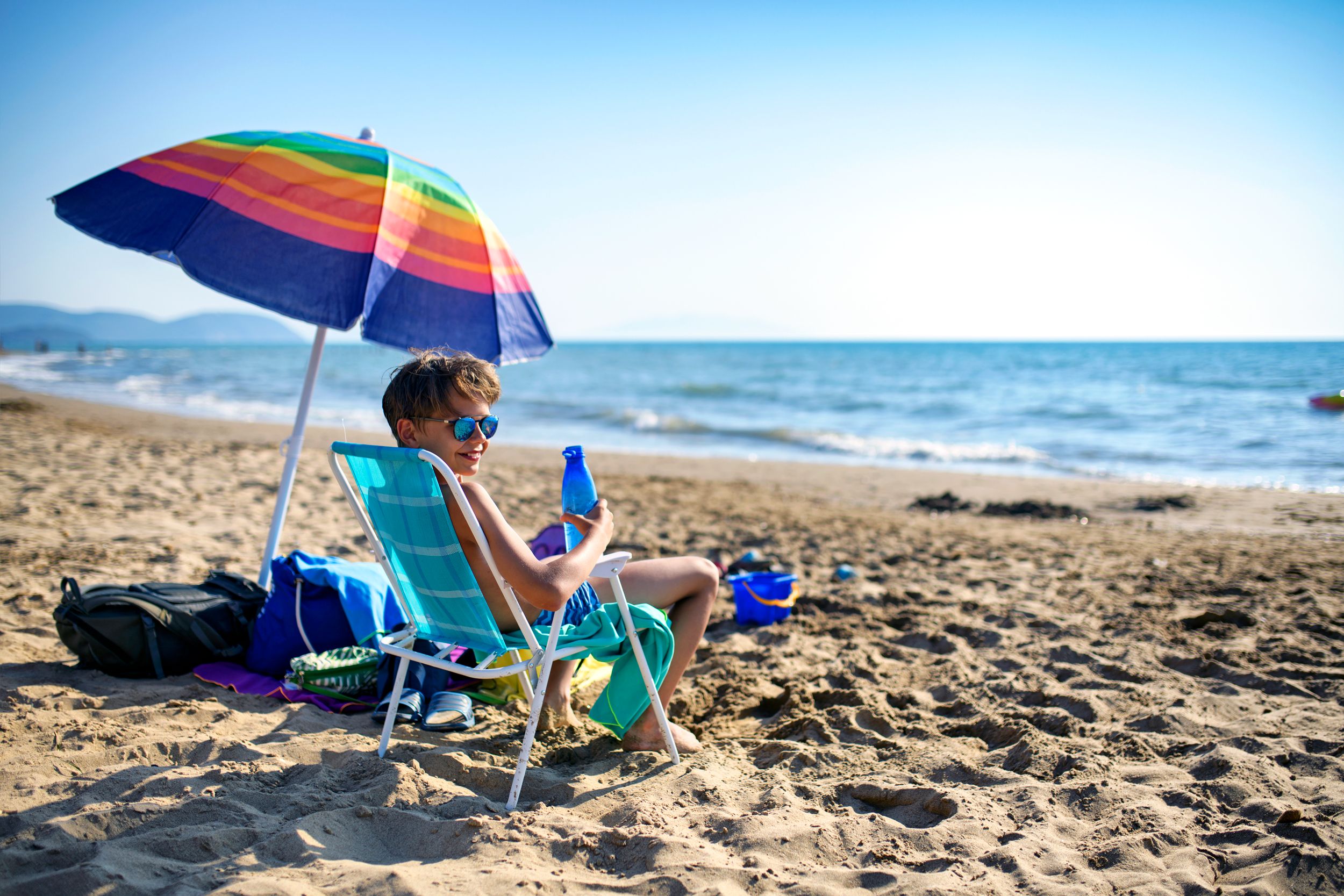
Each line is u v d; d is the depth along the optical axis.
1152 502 9.62
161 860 1.92
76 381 33.03
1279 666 3.63
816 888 1.89
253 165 3.14
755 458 14.70
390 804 2.26
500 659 3.17
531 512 7.82
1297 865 1.95
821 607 4.85
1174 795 2.40
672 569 2.79
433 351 2.41
